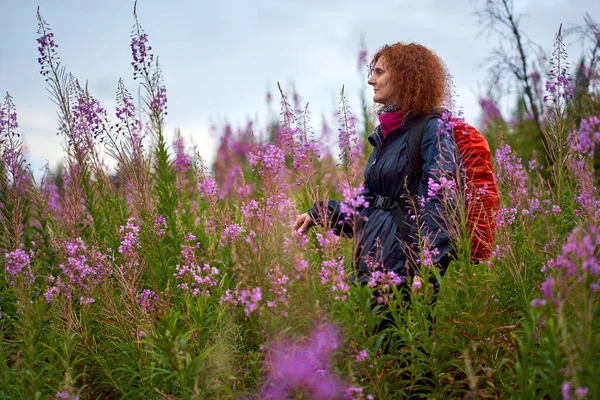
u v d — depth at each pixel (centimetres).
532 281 384
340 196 523
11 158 453
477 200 335
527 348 272
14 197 441
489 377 302
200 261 424
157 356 305
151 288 425
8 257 365
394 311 311
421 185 341
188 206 530
